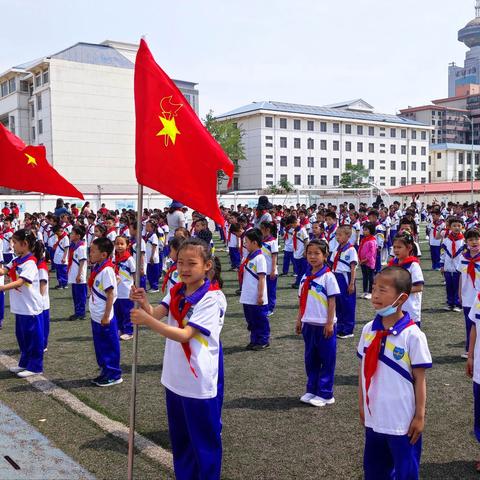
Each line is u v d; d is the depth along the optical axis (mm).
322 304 5273
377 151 64875
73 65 42156
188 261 3354
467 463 4098
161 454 4234
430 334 8070
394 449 3088
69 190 5641
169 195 3510
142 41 3535
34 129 44531
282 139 58188
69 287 13109
